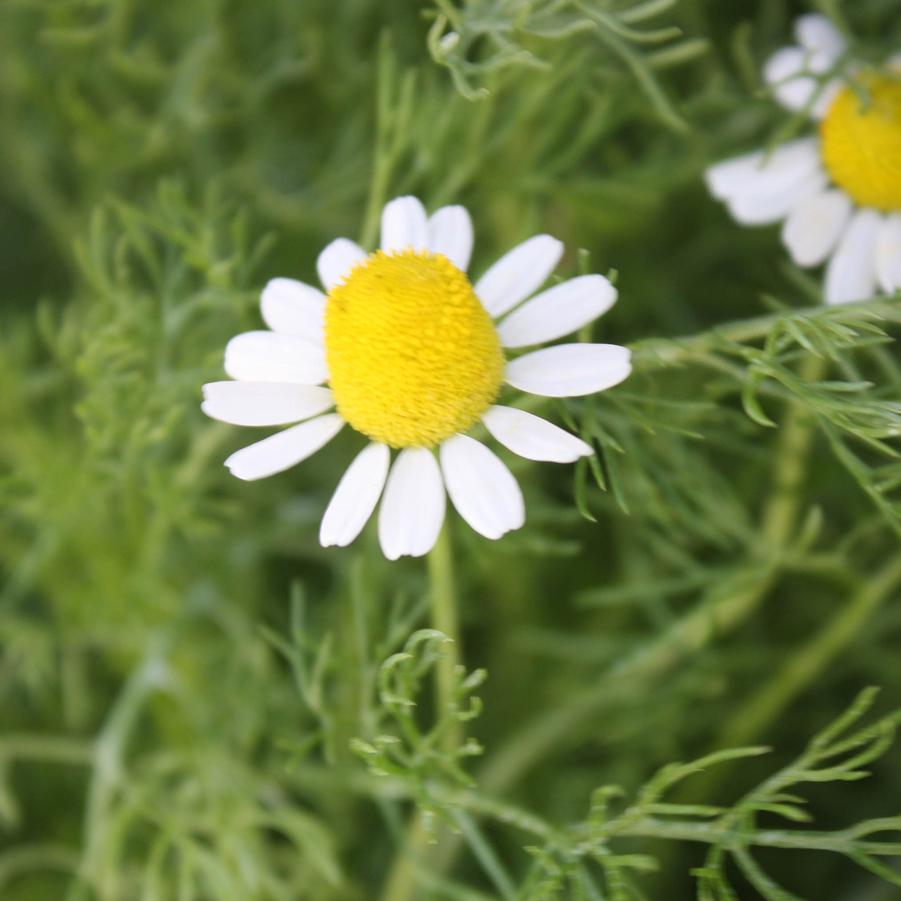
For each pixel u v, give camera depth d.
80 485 0.16
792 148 0.14
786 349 0.16
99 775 0.16
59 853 0.16
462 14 0.14
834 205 0.14
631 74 0.16
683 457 0.15
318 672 0.14
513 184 0.16
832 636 0.15
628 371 0.12
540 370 0.12
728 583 0.15
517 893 0.13
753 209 0.14
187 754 0.16
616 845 0.16
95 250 0.15
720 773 0.16
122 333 0.15
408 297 0.12
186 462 0.16
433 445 0.12
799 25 0.15
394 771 0.13
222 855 0.15
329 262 0.13
